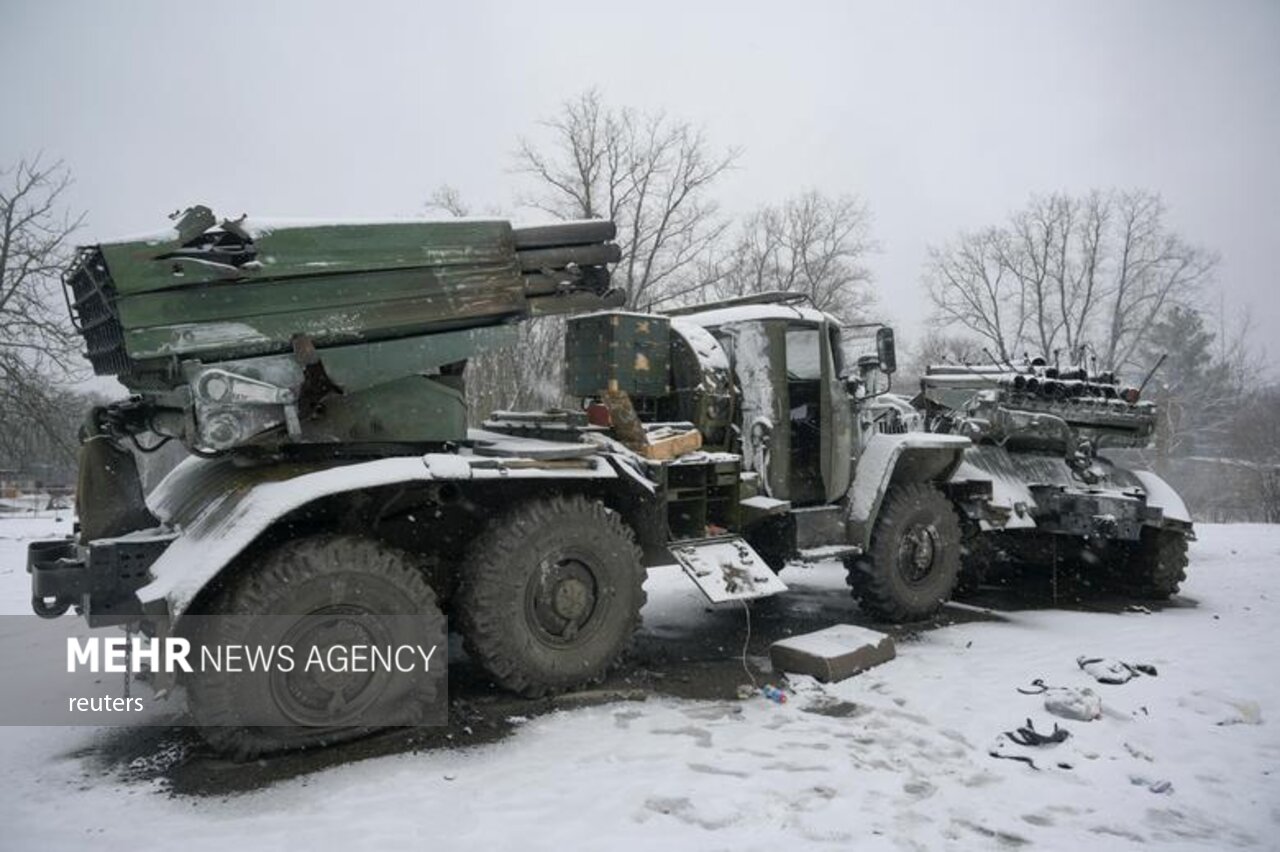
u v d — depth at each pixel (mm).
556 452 4527
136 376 3947
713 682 4922
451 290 4293
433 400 4434
